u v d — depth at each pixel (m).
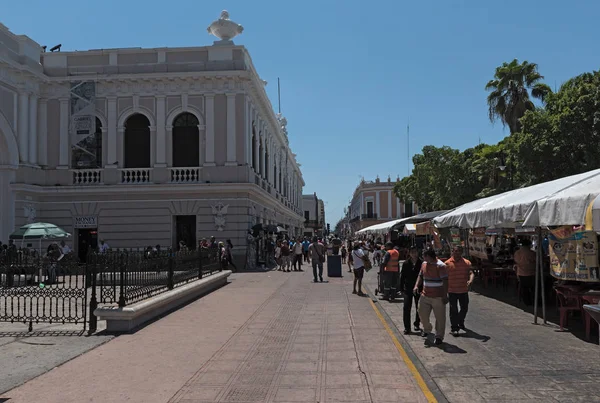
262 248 31.33
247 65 30.70
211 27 29.97
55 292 10.96
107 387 6.71
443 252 21.53
